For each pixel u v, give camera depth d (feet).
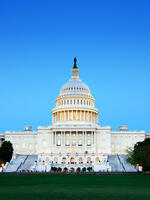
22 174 323.16
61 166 431.84
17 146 606.96
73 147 566.77
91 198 100.42
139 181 188.75
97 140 582.76
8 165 443.73
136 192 119.44
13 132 613.11
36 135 608.60
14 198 98.89
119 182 178.70
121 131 603.26
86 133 576.20
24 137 610.24
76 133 573.74
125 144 596.70
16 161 466.29
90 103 652.89
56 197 102.37
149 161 315.37
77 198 100.12
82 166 431.43
